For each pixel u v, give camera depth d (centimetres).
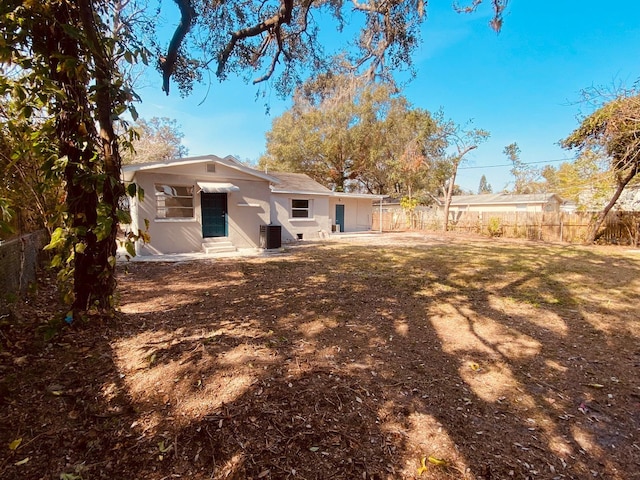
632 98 1045
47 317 385
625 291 647
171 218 1069
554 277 775
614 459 203
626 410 257
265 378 274
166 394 247
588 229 1583
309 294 581
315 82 752
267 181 1268
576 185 1464
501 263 972
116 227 343
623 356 356
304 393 258
